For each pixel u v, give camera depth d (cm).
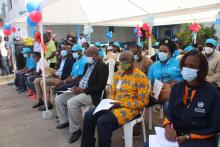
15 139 383
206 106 201
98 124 283
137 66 448
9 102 604
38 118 475
